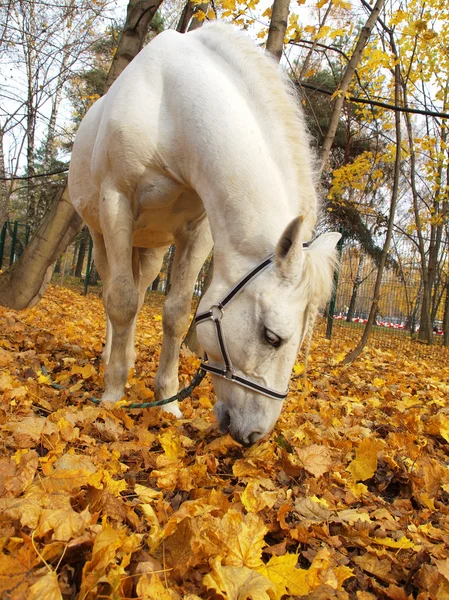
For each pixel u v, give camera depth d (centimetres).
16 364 358
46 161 1595
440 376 768
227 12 556
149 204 293
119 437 251
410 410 423
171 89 279
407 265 1322
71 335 543
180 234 317
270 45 478
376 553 175
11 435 220
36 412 276
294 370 510
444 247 1535
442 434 331
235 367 227
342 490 232
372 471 245
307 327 223
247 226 236
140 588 122
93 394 328
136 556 142
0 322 523
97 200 362
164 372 311
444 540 191
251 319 222
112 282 290
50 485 171
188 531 146
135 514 168
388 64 716
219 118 252
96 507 166
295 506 199
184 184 288
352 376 576
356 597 156
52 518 142
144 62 294
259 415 224
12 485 164
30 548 131
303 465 235
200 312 241
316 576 148
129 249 293
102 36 949
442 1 935
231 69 274
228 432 238
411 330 1246
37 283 711
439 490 248
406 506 231
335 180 1016
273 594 138
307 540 177
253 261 234
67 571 131
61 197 709
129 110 279
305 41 657
